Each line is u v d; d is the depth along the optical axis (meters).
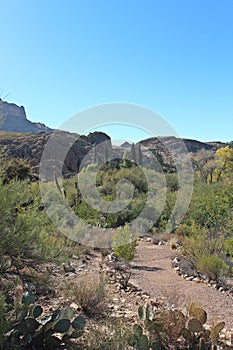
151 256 11.31
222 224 11.54
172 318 3.66
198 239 9.53
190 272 8.26
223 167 35.47
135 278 7.75
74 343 3.56
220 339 4.03
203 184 18.58
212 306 5.75
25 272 4.72
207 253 8.88
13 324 3.26
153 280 7.71
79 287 5.07
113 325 3.91
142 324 4.37
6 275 4.57
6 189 4.22
